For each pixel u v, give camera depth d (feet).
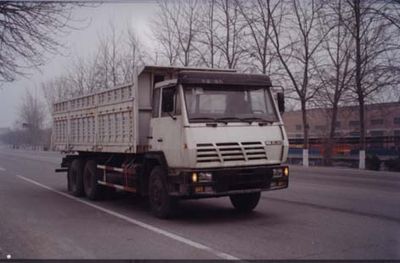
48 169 95.61
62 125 56.39
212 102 32.48
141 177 36.65
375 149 97.91
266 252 24.29
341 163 100.22
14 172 88.43
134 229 31.01
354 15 91.50
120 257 24.13
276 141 33.17
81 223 33.78
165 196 33.50
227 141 31.65
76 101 51.42
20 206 43.06
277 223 31.78
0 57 38.14
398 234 27.84
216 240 27.22
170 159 32.73
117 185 41.22
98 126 44.93
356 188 51.52
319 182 59.06
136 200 46.29
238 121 32.50
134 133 36.60
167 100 32.35
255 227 30.68
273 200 42.60
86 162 48.88
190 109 31.73
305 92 107.34
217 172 30.89
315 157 107.45
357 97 96.48
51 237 29.32
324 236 27.53
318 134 151.02
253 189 31.99
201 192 30.55
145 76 37.14
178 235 28.73
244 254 24.03
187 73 32.14
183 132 31.27
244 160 31.89
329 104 107.24
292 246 25.39
